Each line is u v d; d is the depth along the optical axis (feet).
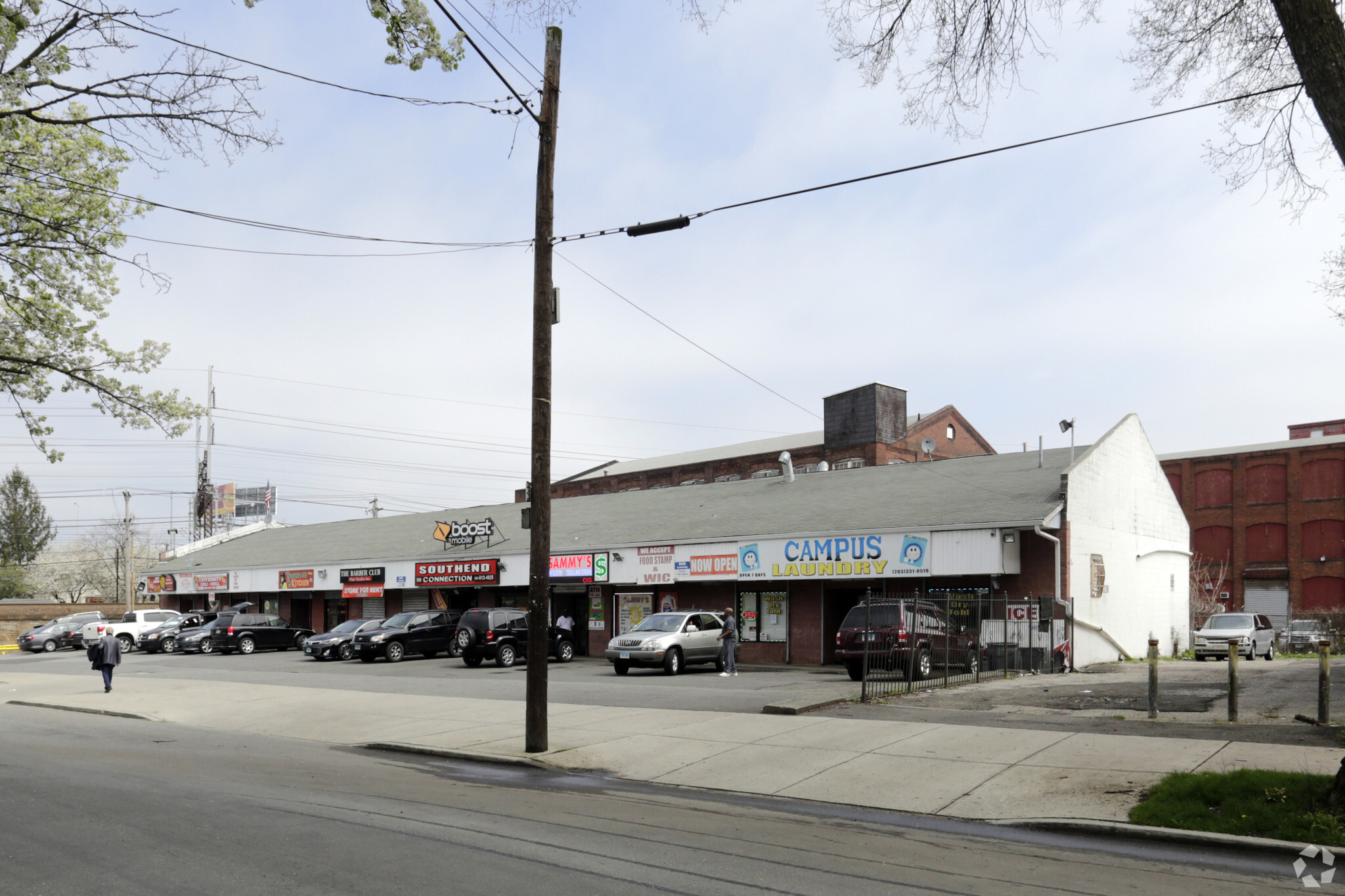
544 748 45.52
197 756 45.03
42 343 61.98
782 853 25.93
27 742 50.37
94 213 58.29
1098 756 37.32
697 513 121.08
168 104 41.47
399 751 48.80
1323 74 27.40
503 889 21.31
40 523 312.91
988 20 38.88
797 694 62.23
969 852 26.68
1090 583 92.22
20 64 38.65
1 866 22.71
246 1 34.04
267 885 21.38
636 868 23.61
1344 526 165.78
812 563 96.63
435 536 143.64
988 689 65.00
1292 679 66.59
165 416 65.57
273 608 170.60
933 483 106.83
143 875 22.07
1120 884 23.16
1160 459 188.65
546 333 48.21
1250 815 28.04
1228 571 177.58
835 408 181.16
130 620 163.02
